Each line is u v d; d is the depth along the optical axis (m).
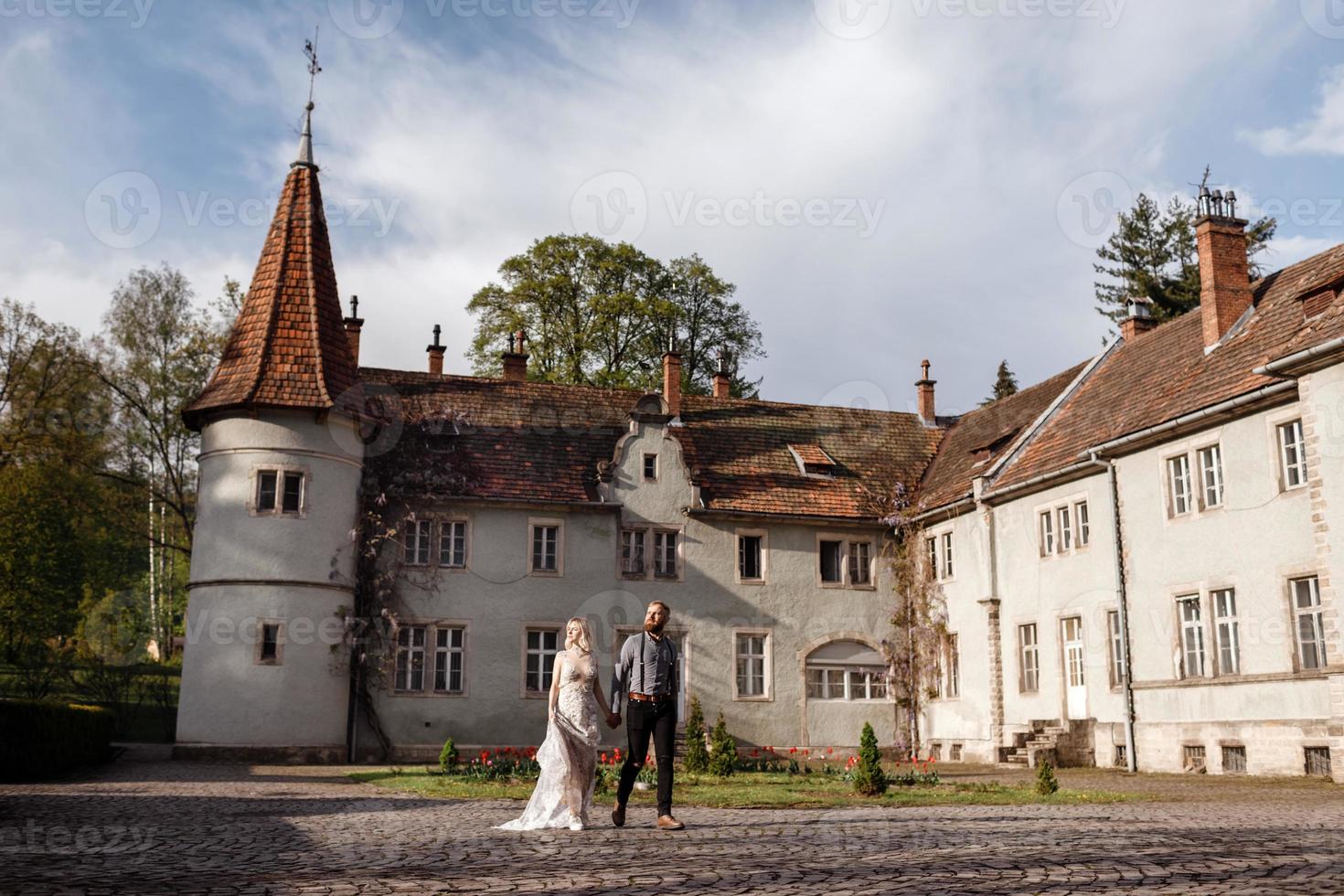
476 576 29.97
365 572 28.62
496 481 30.56
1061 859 8.13
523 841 9.38
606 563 31.00
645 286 42.88
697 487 32.09
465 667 29.47
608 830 10.30
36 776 18.66
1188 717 23.06
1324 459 19.55
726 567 32.09
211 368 39.88
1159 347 28.38
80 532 39.84
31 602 38.19
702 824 10.98
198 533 27.66
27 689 34.53
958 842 9.25
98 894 6.59
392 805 13.52
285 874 7.45
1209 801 14.93
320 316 29.41
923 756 32.06
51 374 38.53
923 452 36.69
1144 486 24.77
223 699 26.36
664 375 34.72
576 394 34.25
